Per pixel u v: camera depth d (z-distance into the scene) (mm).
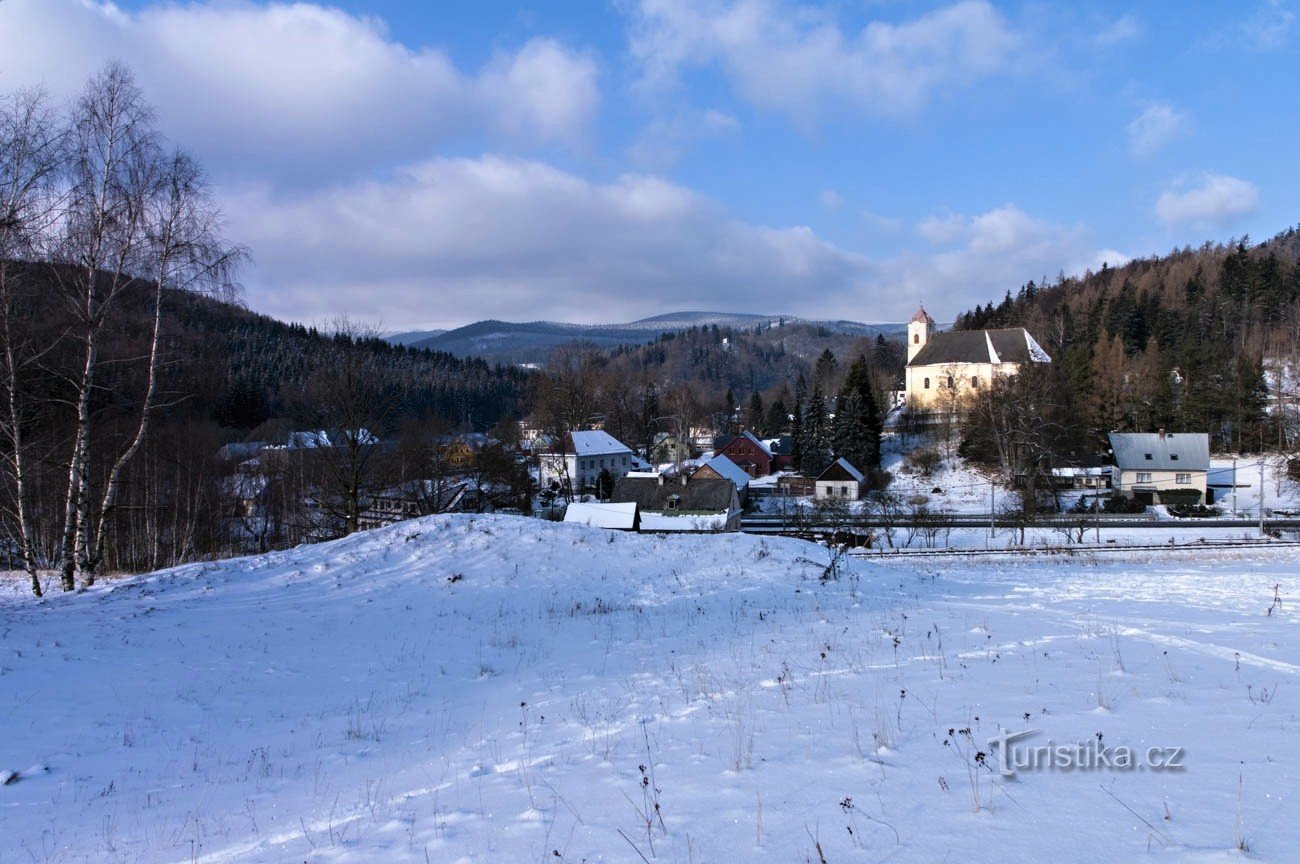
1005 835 4918
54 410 23422
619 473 86188
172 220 20672
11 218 18359
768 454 86000
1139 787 5598
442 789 7129
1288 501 58000
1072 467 68312
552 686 11469
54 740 9539
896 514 54344
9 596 22062
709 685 10391
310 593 19688
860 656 11648
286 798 7402
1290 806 5082
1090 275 168625
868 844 4930
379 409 34906
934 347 94312
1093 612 15633
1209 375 74750
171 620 16344
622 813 5898
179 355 22156
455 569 22219
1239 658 10219
